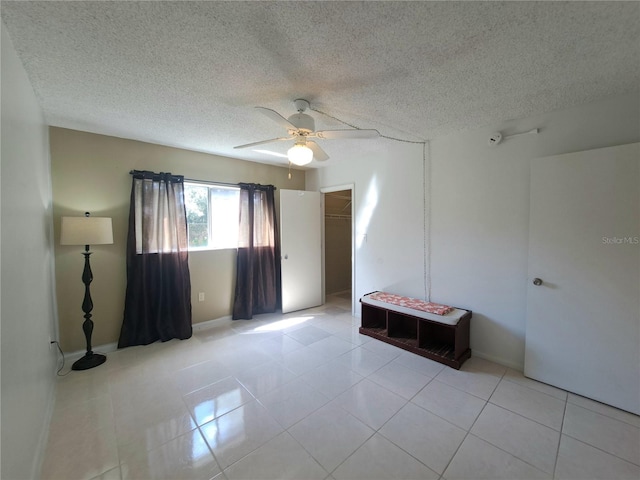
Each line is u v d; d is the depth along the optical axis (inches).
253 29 53.9
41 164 86.1
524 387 89.4
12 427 47.9
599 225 80.6
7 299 47.8
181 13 49.6
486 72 69.2
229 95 81.1
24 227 61.4
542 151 93.4
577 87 76.2
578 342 84.6
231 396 85.4
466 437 68.4
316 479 57.6
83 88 76.4
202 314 144.3
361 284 156.5
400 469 59.7
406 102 85.4
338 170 167.3
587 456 62.6
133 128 107.3
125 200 119.7
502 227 102.9
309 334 134.7
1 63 49.2
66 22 51.3
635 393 75.7
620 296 77.8
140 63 65.3
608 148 78.9
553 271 88.7
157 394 86.4
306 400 83.3
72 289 108.7
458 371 99.7
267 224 164.4
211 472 59.3
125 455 63.6
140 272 120.3
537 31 54.4
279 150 138.3
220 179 148.5
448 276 118.9
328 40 57.2
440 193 120.1
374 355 112.4
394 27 53.4
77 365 101.0
